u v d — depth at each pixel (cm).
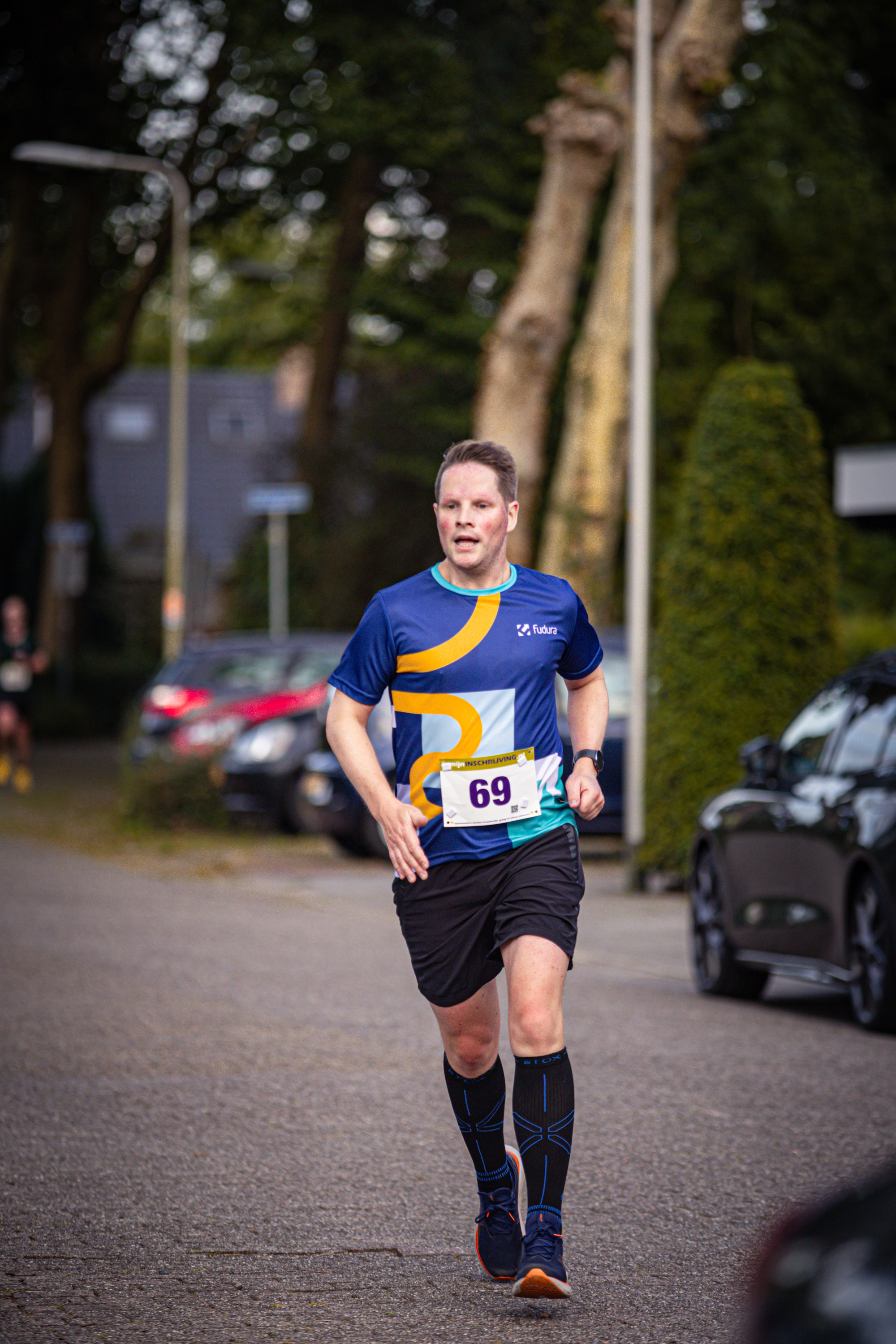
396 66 8544
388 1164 1827
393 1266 1488
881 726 2755
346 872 5038
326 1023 2639
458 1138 1945
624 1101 2130
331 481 10656
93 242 10919
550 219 6562
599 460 6338
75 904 4144
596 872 5125
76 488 11500
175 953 3372
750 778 3102
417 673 1416
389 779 4981
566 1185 1756
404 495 10619
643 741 4562
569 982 3139
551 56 8500
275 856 5434
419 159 8650
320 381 11000
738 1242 1560
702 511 4553
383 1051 2428
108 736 12862
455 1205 1681
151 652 15612
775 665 4481
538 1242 1347
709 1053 2445
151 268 10762
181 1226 1603
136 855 5359
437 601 1430
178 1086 2195
